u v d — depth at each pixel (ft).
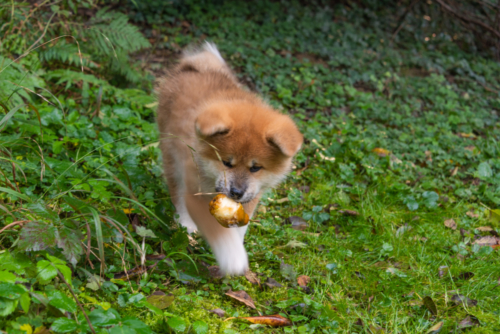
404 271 5.46
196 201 5.26
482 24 10.91
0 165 5.23
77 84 6.79
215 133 5.26
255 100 5.76
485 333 5.01
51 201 5.05
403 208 6.17
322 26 10.74
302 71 8.54
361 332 4.94
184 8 9.69
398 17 12.27
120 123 6.34
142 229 5.03
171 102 5.75
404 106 8.09
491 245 5.82
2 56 6.09
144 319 4.76
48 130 5.78
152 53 8.20
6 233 4.82
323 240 5.66
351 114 7.54
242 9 10.43
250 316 4.96
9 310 4.45
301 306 5.03
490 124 8.14
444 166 6.89
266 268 5.36
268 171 5.45
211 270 5.20
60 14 6.84
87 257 4.78
